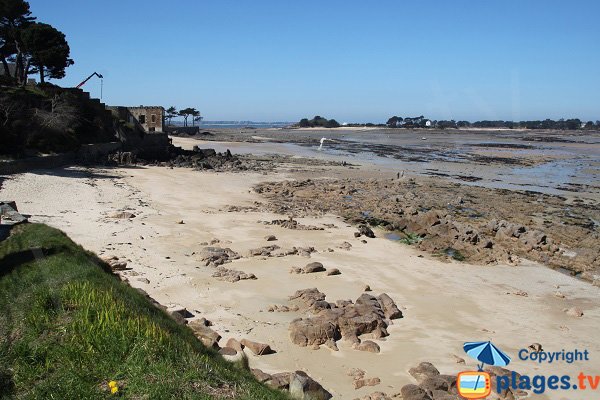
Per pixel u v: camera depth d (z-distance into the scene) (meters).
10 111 59.09
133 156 71.06
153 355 11.74
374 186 61.06
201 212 41.31
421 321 21.52
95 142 73.12
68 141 64.25
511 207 49.91
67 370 11.11
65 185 47.31
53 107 66.56
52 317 13.50
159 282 23.89
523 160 100.19
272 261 28.72
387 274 27.83
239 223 38.00
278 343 18.44
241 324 19.94
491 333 20.59
